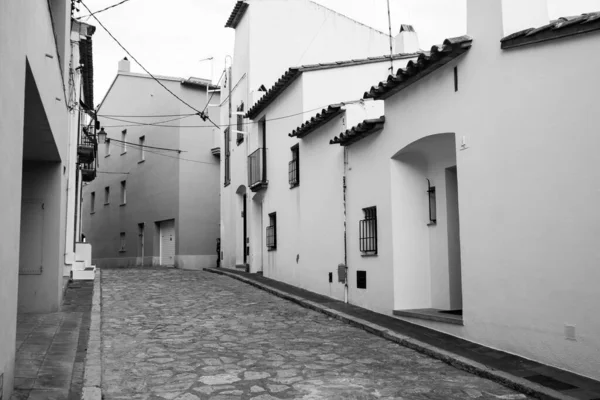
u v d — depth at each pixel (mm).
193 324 9953
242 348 8086
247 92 20000
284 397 5738
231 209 21984
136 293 13734
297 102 15047
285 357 7535
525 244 6906
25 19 5309
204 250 26281
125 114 31203
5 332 4777
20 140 5234
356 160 11812
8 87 4617
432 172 10336
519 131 7051
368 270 11195
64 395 5438
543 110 6684
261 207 18859
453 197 9883
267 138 17719
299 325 9953
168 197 26844
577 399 5316
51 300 10477
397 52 16469
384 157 10625
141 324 9859
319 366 7051
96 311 10633
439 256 10086
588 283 6035
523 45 6980
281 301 12828
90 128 23547
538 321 6688
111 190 32844
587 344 6035
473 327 7914
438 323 8820
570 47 6336
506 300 7219
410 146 9805
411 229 10391
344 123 12305
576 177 6215
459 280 9820
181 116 26578
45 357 6922
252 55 19906
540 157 6711
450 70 8492
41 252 10453
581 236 6137
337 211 12602
